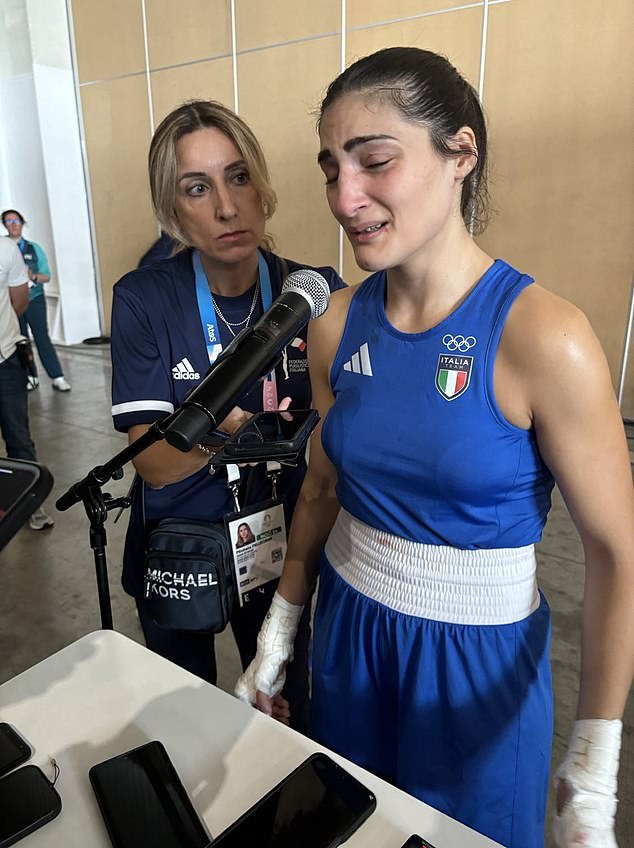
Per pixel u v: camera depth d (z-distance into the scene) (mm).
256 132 5547
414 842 635
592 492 737
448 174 729
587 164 4051
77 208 7012
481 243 4559
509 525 806
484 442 760
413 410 796
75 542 2881
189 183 1116
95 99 6609
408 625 867
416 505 823
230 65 5527
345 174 711
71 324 7148
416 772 892
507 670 838
